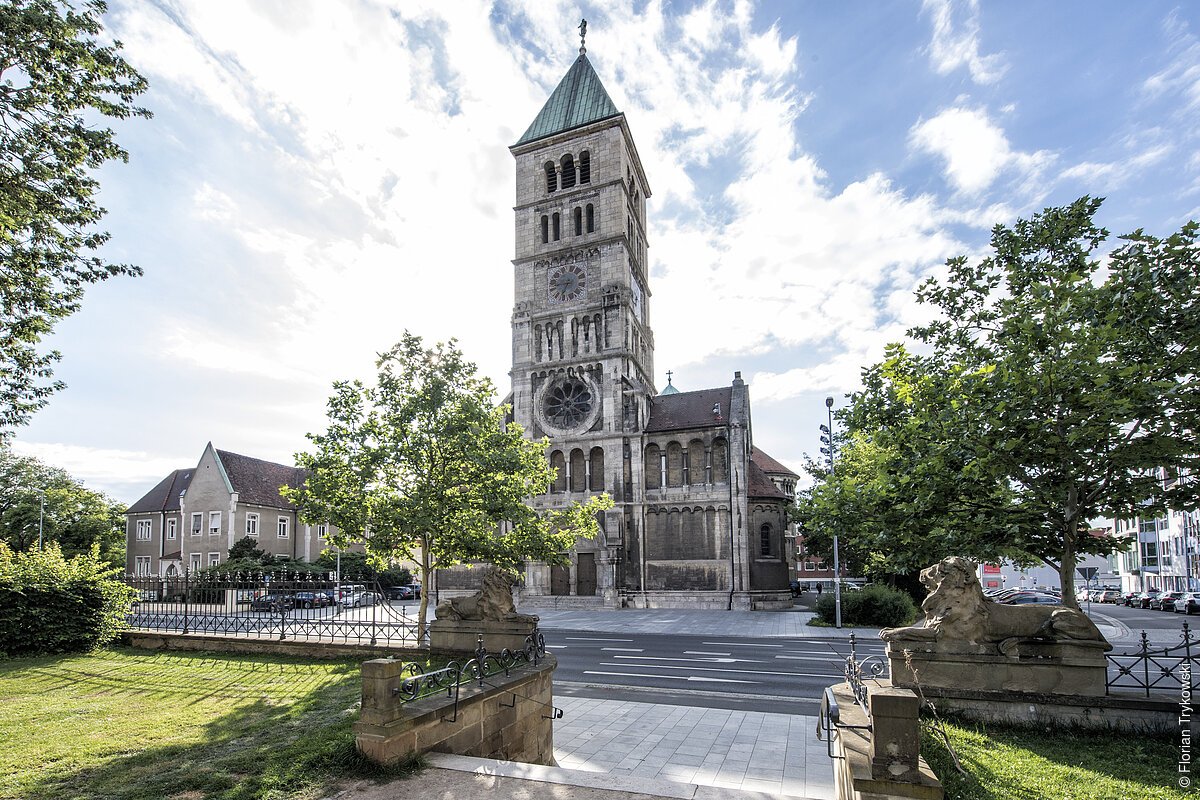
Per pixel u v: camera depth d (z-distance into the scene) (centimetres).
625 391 5428
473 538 2062
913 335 1559
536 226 6044
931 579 1166
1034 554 1362
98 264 1723
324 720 1140
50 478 6525
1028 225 1481
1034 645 1088
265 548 6719
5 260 1537
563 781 877
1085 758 910
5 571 2081
